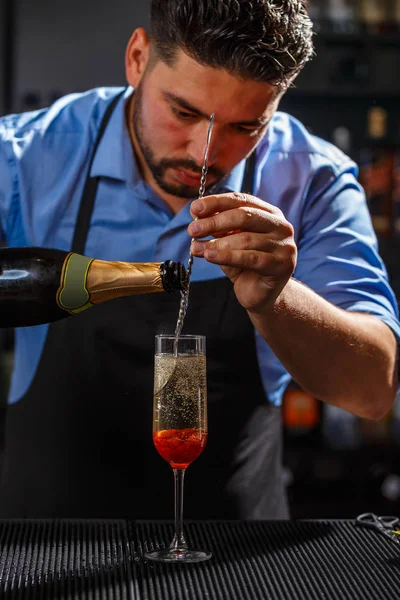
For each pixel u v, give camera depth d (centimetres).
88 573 112
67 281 129
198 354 124
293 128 189
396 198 352
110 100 185
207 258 125
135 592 106
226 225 123
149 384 175
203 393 125
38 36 364
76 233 181
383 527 133
